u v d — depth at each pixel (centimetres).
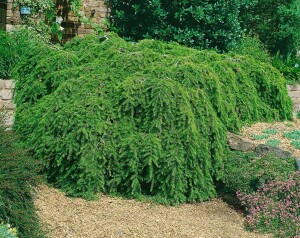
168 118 734
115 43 873
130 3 1255
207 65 831
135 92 750
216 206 735
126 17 1253
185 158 728
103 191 737
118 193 737
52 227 616
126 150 724
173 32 1221
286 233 648
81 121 725
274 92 984
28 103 834
